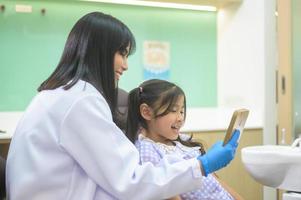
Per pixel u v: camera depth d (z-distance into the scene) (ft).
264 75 8.60
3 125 7.66
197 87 9.91
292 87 7.99
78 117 3.14
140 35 9.28
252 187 8.22
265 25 8.57
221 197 4.42
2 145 6.43
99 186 3.26
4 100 8.16
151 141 4.42
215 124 8.39
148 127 4.56
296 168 4.55
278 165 4.58
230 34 9.67
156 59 9.45
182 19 9.68
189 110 9.67
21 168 3.23
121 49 3.62
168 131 4.44
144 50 9.32
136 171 3.14
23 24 8.23
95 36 3.51
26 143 3.26
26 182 3.16
